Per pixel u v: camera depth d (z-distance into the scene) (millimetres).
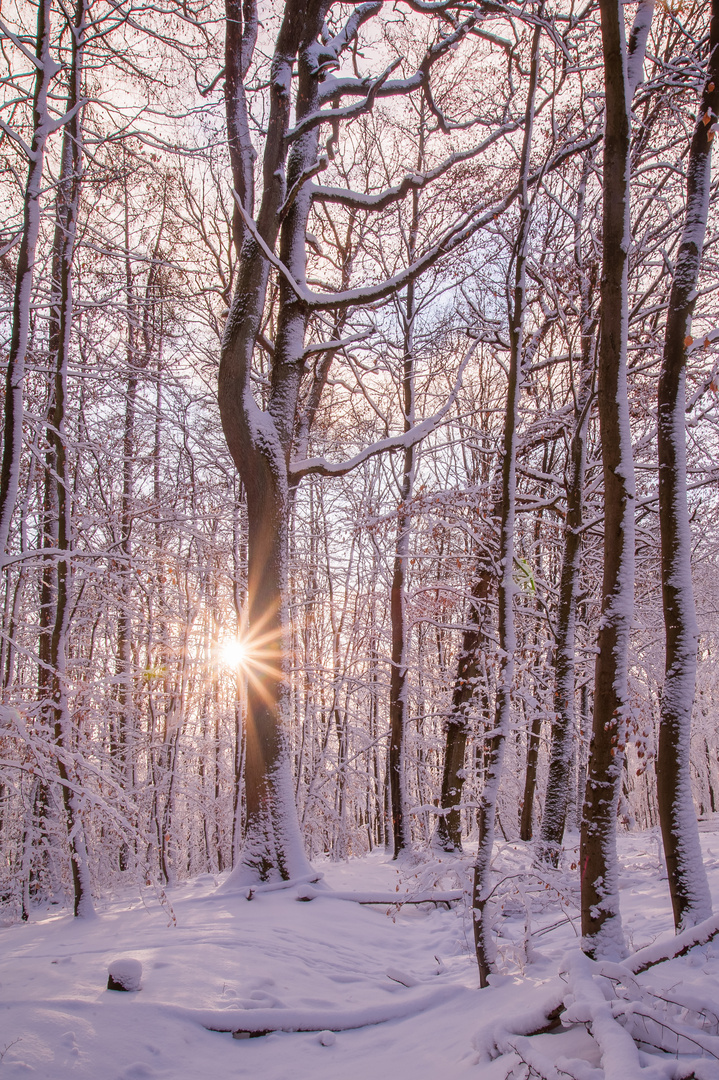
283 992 5730
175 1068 4383
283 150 11438
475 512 12156
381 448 11695
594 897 4824
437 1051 4457
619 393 5199
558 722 11141
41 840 11344
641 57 5836
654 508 12422
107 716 12070
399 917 9344
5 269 9836
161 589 14562
